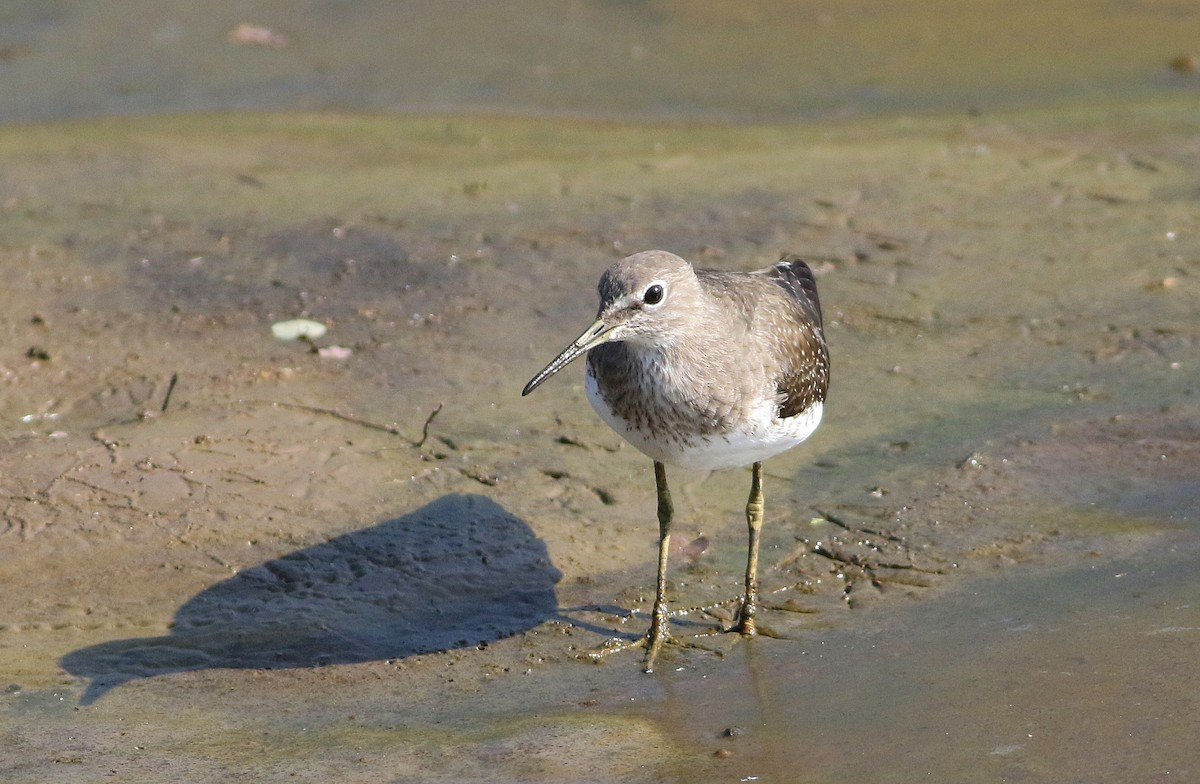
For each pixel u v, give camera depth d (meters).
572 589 11.02
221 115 22.09
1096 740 8.44
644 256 9.78
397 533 11.59
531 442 12.86
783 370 10.16
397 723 9.40
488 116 21.89
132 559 11.27
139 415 13.19
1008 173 18.78
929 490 11.91
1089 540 11.04
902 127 20.86
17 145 20.80
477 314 15.23
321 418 13.19
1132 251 16.20
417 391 13.72
